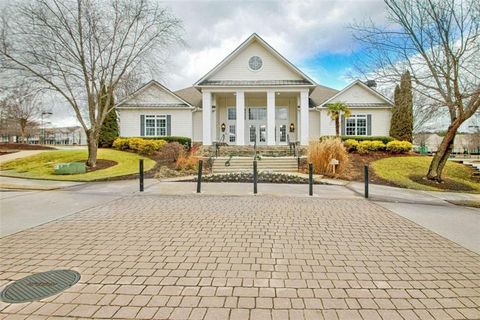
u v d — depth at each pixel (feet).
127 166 51.62
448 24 37.68
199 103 81.71
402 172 48.65
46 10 45.19
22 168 49.57
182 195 28.71
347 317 8.55
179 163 49.14
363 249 14.43
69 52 47.55
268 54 71.26
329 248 14.47
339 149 44.65
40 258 12.93
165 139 70.54
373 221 19.89
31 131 124.16
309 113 77.25
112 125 73.61
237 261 12.64
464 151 152.97
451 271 12.03
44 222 18.92
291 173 45.88
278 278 11.06
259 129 79.61
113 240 15.37
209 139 68.54
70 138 181.06
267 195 28.94
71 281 10.71
